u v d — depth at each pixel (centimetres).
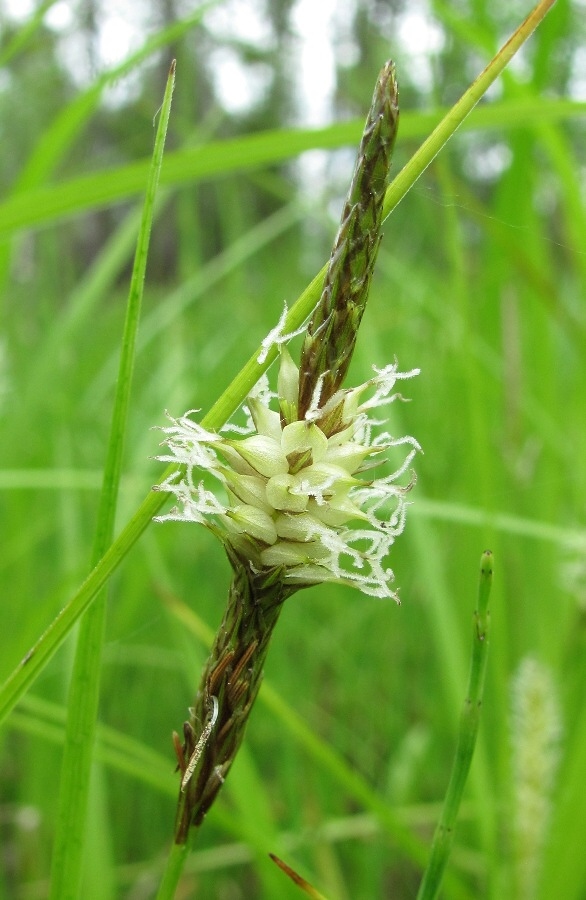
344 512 8
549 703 16
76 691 9
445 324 25
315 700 27
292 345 29
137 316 8
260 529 7
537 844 16
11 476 19
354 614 28
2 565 23
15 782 24
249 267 37
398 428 20
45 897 20
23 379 27
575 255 20
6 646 20
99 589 8
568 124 23
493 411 25
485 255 23
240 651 8
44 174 18
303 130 13
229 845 21
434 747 24
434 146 8
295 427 7
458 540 25
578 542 18
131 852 23
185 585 26
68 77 28
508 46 8
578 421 22
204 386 27
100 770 16
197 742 8
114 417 8
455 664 18
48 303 30
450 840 9
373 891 20
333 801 22
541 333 22
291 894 16
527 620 21
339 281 7
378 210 7
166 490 8
